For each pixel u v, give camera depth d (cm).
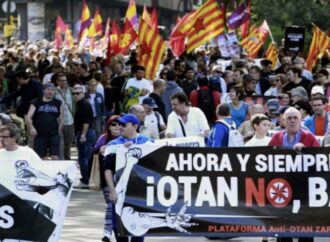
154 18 5975
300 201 2169
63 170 2156
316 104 2681
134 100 4138
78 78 4631
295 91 3156
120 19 16675
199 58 5575
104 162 2178
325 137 2442
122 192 2153
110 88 4606
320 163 2161
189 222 2164
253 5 7881
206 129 2847
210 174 2161
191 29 5062
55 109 3538
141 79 4150
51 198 2155
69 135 3838
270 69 4809
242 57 5997
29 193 2152
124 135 2206
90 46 7519
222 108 2669
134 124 2203
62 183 2155
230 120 2673
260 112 2927
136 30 5931
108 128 2458
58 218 2150
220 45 6084
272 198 2167
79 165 3650
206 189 2161
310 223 2169
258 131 2461
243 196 2167
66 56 7556
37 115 3525
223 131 2652
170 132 2847
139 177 2153
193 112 2856
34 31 15412
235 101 3231
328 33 6744
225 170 2164
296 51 5738
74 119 3700
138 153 2150
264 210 2166
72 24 15488
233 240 2583
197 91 3781
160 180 2155
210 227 2162
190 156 2158
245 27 6222
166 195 2158
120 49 5566
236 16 6078
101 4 16488
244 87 3869
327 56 5672
